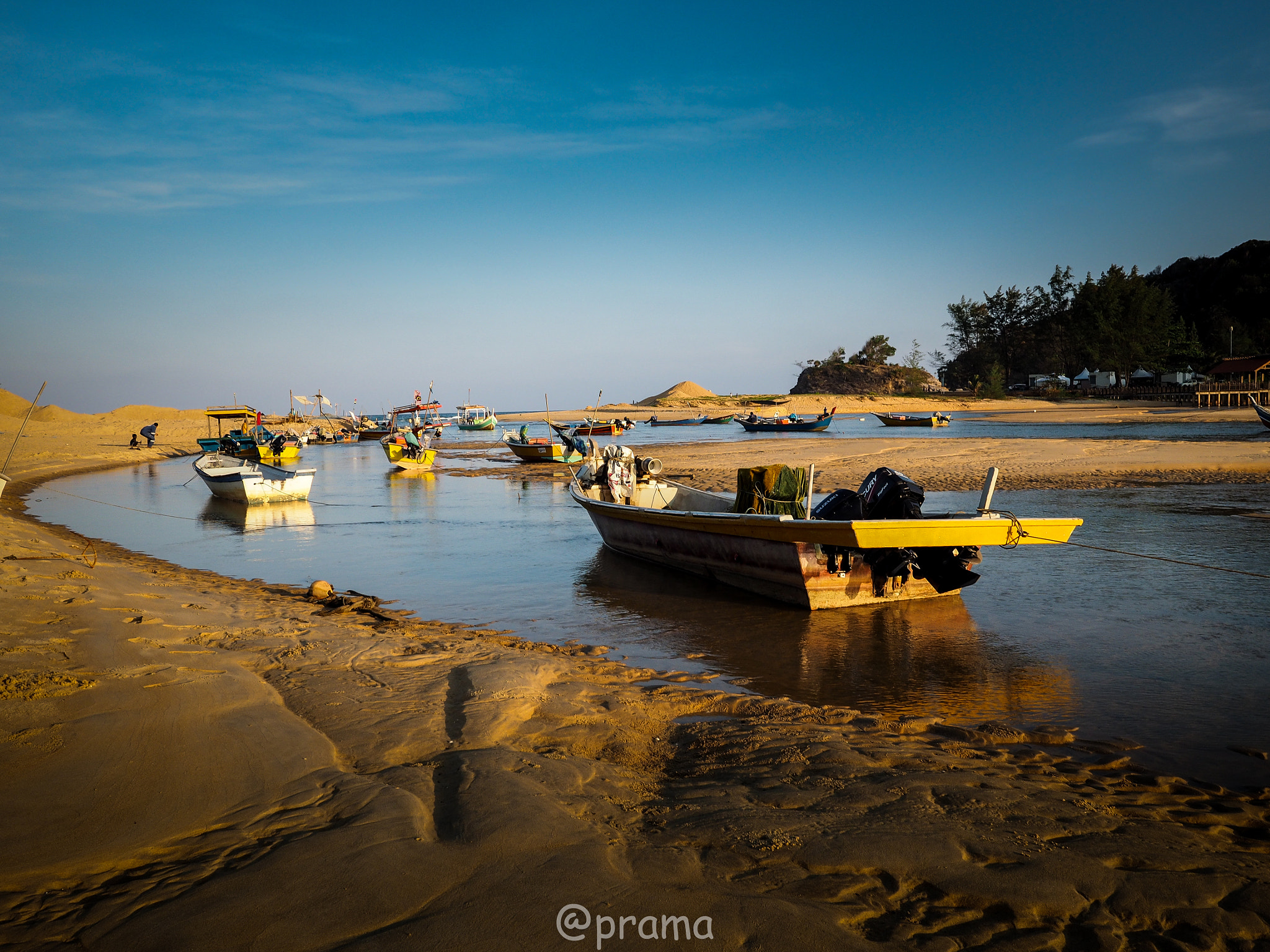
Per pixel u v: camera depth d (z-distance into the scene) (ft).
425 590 35.37
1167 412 209.97
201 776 13.05
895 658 24.49
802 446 123.13
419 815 11.75
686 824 11.98
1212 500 56.34
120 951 8.32
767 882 10.14
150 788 12.50
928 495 62.49
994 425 189.06
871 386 440.45
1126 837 11.85
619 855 10.73
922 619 29.35
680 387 561.02
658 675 22.50
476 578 38.01
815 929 8.93
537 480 93.71
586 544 47.88
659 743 16.84
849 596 31.04
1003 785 14.10
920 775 14.40
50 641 20.66
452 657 22.45
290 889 9.52
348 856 10.32
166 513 67.26
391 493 81.15
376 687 19.07
